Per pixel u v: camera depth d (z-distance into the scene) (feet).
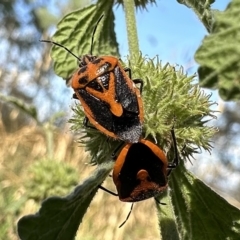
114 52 0.18
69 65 0.18
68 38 0.17
